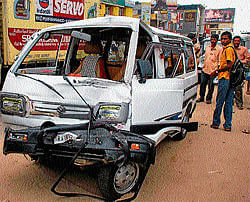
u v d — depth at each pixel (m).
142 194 3.42
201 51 12.88
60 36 4.77
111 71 4.34
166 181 3.80
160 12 31.89
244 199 3.46
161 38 4.15
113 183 3.00
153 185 3.67
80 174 3.82
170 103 3.79
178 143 5.32
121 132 3.04
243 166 4.44
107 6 16.50
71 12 8.65
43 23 7.73
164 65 4.17
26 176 3.69
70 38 4.83
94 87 3.30
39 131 3.05
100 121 3.14
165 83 3.75
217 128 6.36
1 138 4.91
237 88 8.18
